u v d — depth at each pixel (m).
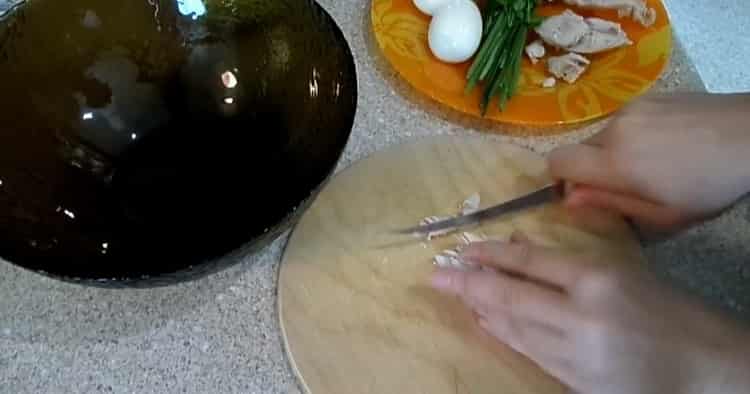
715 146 0.47
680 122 0.48
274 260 0.47
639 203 0.48
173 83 0.52
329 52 0.48
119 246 0.44
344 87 0.46
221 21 0.52
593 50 0.58
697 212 0.48
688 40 0.93
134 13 0.51
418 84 0.56
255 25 0.51
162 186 0.48
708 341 0.37
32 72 0.48
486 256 0.44
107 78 0.51
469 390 0.42
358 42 0.60
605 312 0.39
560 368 0.40
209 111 0.51
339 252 0.47
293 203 0.44
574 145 0.50
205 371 0.43
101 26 0.50
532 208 0.49
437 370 0.43
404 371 0.43
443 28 0.57
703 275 0.48
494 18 0.58
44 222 0.43
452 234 0.48
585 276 0.40
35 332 0.44
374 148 0.53
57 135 0.48
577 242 0.48
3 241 0.40
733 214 0.50
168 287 0.46
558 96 0.56
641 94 0.56
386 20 0.60
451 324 0.44
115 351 0.43
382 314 0.45
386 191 0.50
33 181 0.45
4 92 0.46
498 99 0.55
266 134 0.49
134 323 0.45
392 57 0.57
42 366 0.43
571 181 0.49
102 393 0.42
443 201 0.50
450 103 0.55
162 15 0.51
